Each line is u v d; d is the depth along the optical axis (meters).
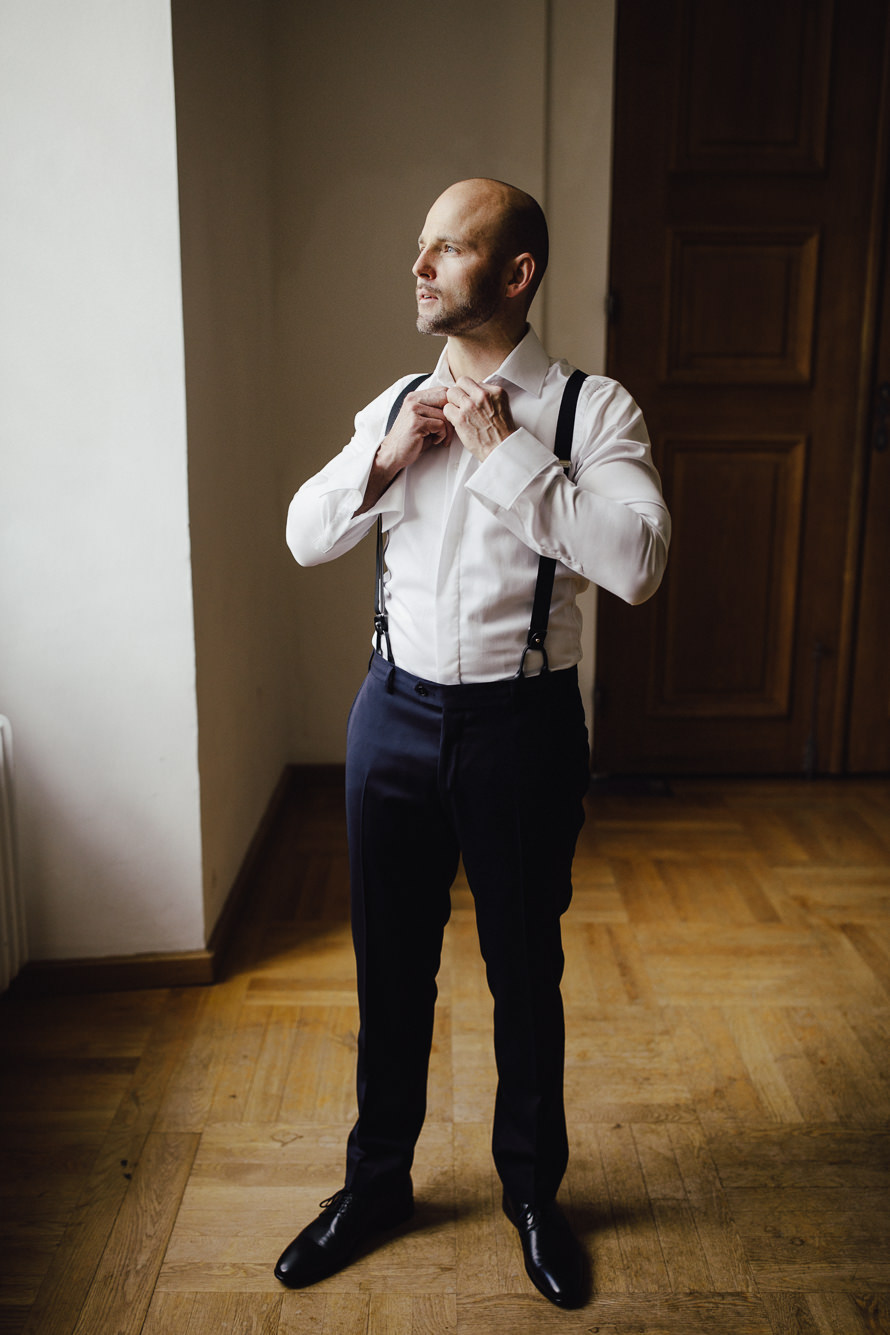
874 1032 2.17
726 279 3.32
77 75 1.95
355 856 1.48
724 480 3.46
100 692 2.22
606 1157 1.82
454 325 1.30
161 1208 1.70
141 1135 1.86
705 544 3.50
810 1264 1.59
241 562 2.76
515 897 1.43
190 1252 1.61
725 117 3.21
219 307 2.45
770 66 3.18
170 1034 2.17
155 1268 1.58
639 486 1.32
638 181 3.24
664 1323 1.49
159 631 2.20
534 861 1.42
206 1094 1.98
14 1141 1.85
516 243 1.27
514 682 1.36
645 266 3.30
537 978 1.47
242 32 2.72
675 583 3.52
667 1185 1.75
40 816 2.27
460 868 2.99
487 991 2.33
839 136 3.23
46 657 2.20
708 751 3.65
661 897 2.77
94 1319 1.49
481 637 1.35
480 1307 1.52
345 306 3.25
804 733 3.65
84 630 2.19
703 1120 1.91
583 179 3.22
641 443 1.35
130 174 2.00
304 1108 1.94
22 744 2.23
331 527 1.38
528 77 3.12
